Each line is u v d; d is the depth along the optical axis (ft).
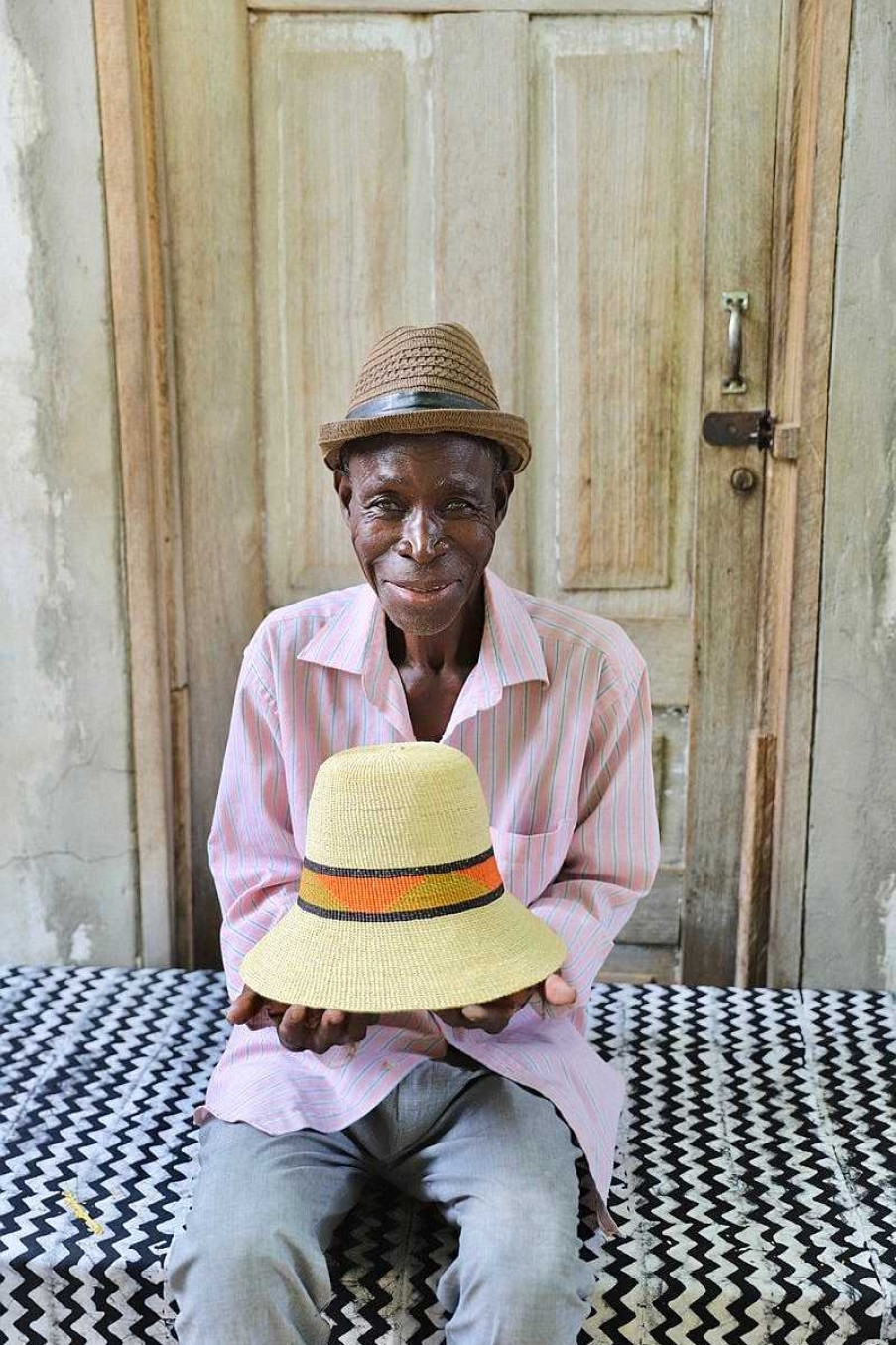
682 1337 4.25
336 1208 4.19
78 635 6.40
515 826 4.61
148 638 6.38
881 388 5.98
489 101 6.09
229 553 6.58
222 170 6.18
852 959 6.60
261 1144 4.14
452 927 3.79
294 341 6.42
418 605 4.17
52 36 5.80
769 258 6.16
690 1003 6.40
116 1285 4.35
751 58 5.94
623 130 6.10
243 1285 3.68
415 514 4.10
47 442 6.22
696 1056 5.85
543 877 4.63
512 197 6.18
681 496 6.48
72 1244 4.43
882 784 6.38
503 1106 4.19
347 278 6.34
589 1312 4.20
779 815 6.50
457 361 4.21
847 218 5.82
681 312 6.27
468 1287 3.75
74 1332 4.40
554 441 6.46
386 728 4.63
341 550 6.64
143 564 6.30
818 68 5.71
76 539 6.30
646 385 6.36
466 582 4.23
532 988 4.00
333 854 3.87
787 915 6.57
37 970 6.70
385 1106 4.30
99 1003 6.31
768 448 6.34
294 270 6.34
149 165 6.07
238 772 4.75
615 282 6.26
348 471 4.32
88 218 5.98
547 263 6.28
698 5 5.93
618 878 4.69
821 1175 4.93
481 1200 3.89
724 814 6.77
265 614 6.71
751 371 6.28
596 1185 4.34
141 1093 5.47
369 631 4.55
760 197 6.09
